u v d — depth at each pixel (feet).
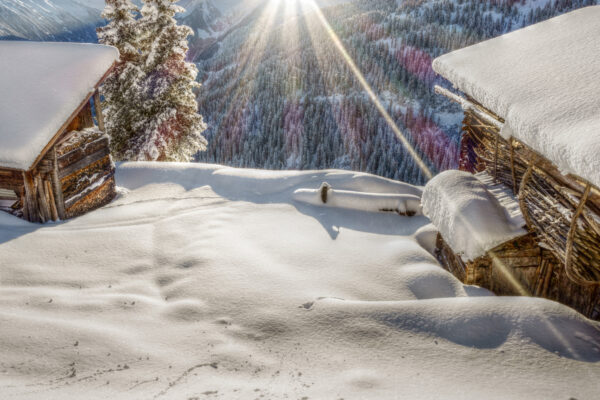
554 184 20.08
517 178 26.99
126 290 21.22
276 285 20.90
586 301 21.29
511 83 21.93
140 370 13.88
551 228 20.95
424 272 23.16
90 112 35.81
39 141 28.55
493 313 16.53
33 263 23.80
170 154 66.03
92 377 13.38
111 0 63.52
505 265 23.15
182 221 30.42
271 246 26.27
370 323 16.61
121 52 64.39
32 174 30.22
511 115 19.36
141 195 38.04
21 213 31.12
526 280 23.70
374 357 14.61
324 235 28.53
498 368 13.74
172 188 39.06
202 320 17.76
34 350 14.64
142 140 63.93
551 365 13.82
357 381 13.00
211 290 20.45
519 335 15.37
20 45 36.01
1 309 18.06
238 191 37.29
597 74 19.51
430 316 16.84
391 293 21.68
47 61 34.06
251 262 23.52
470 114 34.47
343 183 36.81
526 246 22.84
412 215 32.76
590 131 14.90
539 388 12.55
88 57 34.45
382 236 29.14
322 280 22.15
